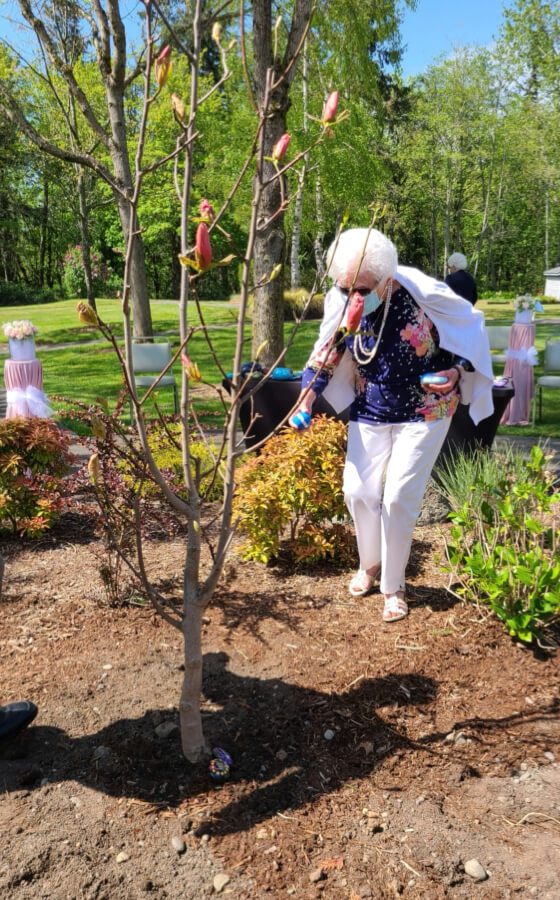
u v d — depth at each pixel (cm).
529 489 325
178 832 206
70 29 843
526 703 262
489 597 307
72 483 374
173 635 314
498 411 489
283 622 323
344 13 1578
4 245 4091
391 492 303
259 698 267
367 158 1858
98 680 279
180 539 428
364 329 298
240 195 1938
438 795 219
